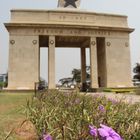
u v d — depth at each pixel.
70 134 3.80
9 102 23.22
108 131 2.24
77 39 62.56
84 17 60.09
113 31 61.41
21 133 8.66
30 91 54.22
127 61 61.72
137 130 4.41
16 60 56.47
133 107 7.75
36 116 6.09
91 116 4.61
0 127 10.00
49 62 57.12
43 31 57.66
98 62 66.75
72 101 7.87
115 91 50.47
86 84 60.00
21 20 58.09
